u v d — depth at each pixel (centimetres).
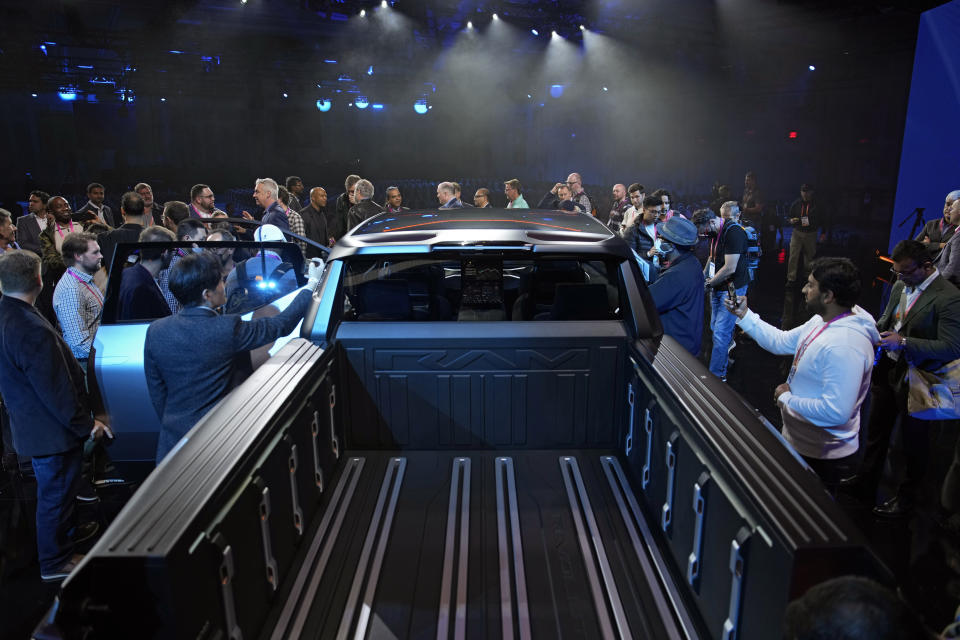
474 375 300
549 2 1773
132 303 372
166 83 2225
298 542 237
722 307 594
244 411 208
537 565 231
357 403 305
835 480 300
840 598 93
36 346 300
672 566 227
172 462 177
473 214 360
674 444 220
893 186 1689
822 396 275
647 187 2619
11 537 381
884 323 409
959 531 373
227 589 171
